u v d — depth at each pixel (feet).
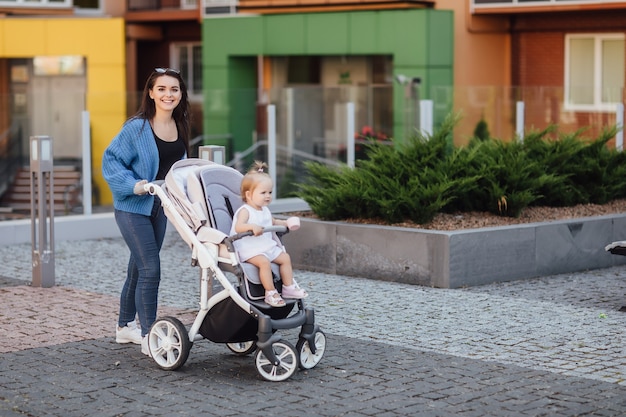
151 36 121.08
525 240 42.24
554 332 32.42
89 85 112.68
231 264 26.94
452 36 96.37
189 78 121.19
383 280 41.78
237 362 28.89
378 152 47.29
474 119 76.48
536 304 36.86
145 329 29.60
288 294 27.27
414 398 25.21
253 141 77.00
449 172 45.06
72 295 39.11
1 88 115.75
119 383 26.78
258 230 26.63
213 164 28.86
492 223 43.42
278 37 103.45
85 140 59.98
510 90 75.10
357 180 44.78
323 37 100.42
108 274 43.98
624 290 39.91
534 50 97.96
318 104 76.54
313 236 43.88
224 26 107.14
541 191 48.03
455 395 25.45
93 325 33.78
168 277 43.06
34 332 32.71
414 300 37.55
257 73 110.52
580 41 95.04
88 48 112.27
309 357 27.96
